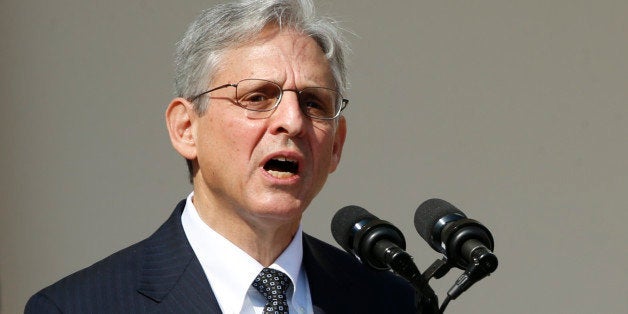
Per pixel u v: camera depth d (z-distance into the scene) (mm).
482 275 8672
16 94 17734
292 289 9508
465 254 8852
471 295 16828
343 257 10398
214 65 9102
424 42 16844
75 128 17625
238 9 9141
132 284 9211
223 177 9039
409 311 10344
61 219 17656
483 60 16703
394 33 16906
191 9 17141
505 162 16656
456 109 16781
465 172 16750
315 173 9133
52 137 17688
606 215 16375
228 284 9297
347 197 17047
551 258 16562
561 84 16531
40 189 17719
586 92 16453
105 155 17547
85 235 17578
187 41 9398
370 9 16938
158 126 17391
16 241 17750
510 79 16641
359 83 16984
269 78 8930
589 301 16438
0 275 17734
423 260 16812
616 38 16359
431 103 16844
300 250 9688
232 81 9000
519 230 16641
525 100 16609
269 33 9125
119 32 17484
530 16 16594
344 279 10102
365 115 16984
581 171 16453
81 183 17609
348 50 9758
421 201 16828
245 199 8953
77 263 17578
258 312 9305
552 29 16531
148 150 17422
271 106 8961
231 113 8953
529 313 16594
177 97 9516
